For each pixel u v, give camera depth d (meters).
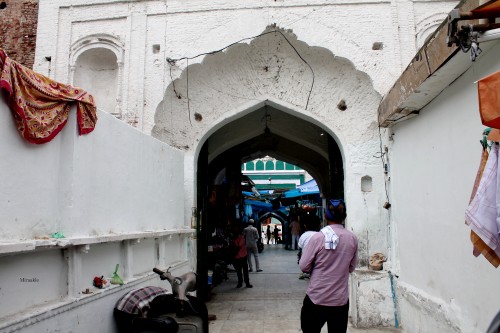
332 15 6.03
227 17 6.16
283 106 6.34
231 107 6.39
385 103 5.05
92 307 3.12
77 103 3.06
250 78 6.37
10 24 7.01
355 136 6.09
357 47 5.96
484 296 3.10
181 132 6.36
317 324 3.36
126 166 3.94
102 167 3.46
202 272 6.79
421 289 4.47
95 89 6.62
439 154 3.96
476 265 3.21
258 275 9.91
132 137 4.11
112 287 3.43
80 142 3.11
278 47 6.24
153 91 6.19
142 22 6.34
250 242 10.61
